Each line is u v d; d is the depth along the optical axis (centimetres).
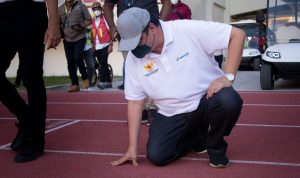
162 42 303
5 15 349
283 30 973
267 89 882
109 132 486
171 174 323
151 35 293
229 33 302
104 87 996
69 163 362
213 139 327
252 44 1623
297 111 607
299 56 853
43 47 369
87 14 909
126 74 332
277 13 988
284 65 854
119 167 345
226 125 313
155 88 323
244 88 932
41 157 382
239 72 1457
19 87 1086
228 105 301
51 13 349
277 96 774
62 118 604
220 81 304
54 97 867
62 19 913
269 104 681
